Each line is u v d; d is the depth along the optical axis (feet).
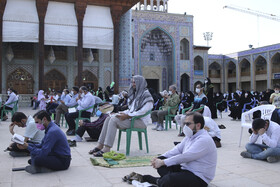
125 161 10.78
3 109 27.17
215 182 8.40
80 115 18.58
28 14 43.91
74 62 59.21
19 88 55.31
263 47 83.10
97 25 48.29
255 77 87.61
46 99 33.88
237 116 30.45
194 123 7.30
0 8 42.27
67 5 46.47
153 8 80.33
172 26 75.05
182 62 76.43
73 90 21.26
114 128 11.84
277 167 10.23
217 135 14.44
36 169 9.18
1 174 9.14
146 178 8.01
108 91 33.24
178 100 21.77
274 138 11.12
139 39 71.51
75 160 11.17
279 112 17.08
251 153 11.70
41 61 44.06
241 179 8.71
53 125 9.50
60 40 45.73
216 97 33.42
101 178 8.72
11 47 55.16
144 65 76.74
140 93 12.50
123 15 54.03
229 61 96.17
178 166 7.70
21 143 8.97
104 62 61.21
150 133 19.83
